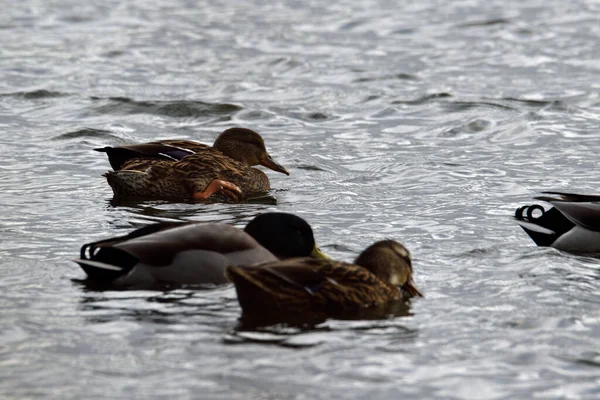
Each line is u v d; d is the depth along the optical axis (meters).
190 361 9.16
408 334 9.96
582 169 18.02
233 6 36.28
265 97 24.06
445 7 35.91
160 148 16.88
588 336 9.95
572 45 29.72
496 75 26.30
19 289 11.12
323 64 27.56
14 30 31.55
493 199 15.98
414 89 24.73
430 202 15.78
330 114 22.53
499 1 37.03
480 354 9.47
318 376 8.90
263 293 10.33
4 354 9.28
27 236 13.54
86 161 18.67
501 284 11.54
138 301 10.70
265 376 8.88
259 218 12.00
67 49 28.94
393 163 18.50
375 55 28.75
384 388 8.70
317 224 14.47
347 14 34.66
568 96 23.94
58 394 8.47
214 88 24.83
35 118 21.84
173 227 11.41
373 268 11.12
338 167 18.44
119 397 8.42
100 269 11.18
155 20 33.53
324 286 10.49
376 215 15.01
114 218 14.82
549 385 8.81
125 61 27.62
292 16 34.41
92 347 9.47
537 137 20.39
